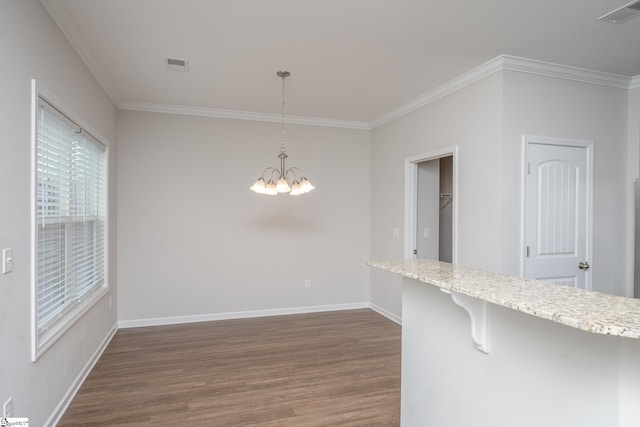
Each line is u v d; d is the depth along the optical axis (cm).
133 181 425
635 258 330
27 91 189
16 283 178
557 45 276
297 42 274
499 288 132
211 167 452
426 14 235
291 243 484
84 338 288
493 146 305
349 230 509
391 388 278
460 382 166
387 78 343
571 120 319
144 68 321
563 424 118
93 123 315
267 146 473
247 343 372
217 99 407
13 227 176
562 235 315
